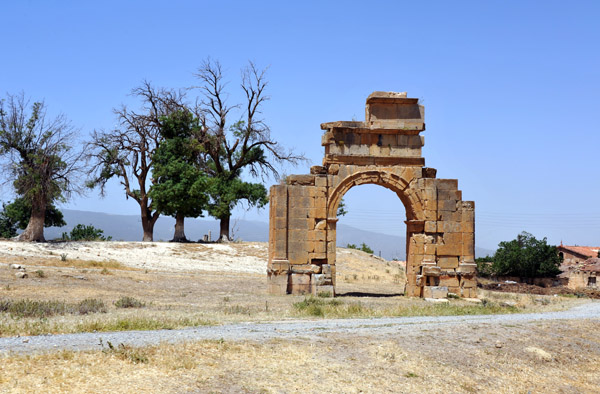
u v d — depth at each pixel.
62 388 11.53
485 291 41.31
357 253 61.34
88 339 15.45
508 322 23.06
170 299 28.36
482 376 16.84
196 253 53.72
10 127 50.66
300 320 21.88
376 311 25.72
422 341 18.80
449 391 15.34
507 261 64.56
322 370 14.92
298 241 32.56
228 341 16.17
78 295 27.39
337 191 32.97
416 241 33.72
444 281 33.59
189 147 58.25
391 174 33.34
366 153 33.31
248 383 13.32
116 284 33.09
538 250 64.62
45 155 50.84
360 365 15.80
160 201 57.16
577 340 21.31
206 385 12.86
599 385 17.78
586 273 58.03
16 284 29.34
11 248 45.09
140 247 53.44
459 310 26.78
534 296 40.19
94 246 51.59
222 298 29.58
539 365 18.55
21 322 18.47
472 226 34.12
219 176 62.31
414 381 15.45
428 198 33.62
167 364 13.58
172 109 60.44
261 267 51.44
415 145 33.66
